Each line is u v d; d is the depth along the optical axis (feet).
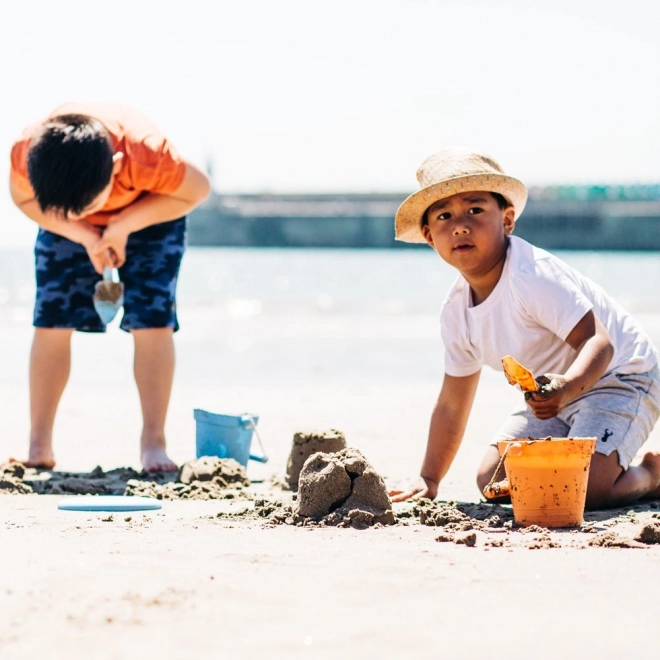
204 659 5.72
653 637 6.20
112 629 6.23
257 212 330.54
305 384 28.73
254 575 7.66
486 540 9.23
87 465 15.87
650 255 274.36
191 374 31.22
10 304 66.74
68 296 15.31
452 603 6.92
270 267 167.84
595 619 6.57
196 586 7.25
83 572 7.70
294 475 13.35
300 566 8.01
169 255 15.40
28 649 5.87
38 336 15.44
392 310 61.67
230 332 46.19
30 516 10.73
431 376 31.04
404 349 39.14
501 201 11.94
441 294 90.22
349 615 6.58
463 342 12.54
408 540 9.27
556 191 317.42
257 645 5.96
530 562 8.24
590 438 10.17
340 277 128.36
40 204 13.80
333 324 51.11
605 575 7.79
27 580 7.42
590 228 285.02
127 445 18.10
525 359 12.06
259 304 66.49
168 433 19.63
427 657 5.79
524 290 11.60
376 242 321.93
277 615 6.56
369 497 10.41
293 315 57.52
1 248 370.94
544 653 5.88
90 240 14.49
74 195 13.56
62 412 22.47
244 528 9.93
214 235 332.39
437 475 12.62
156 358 15.25
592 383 10.70
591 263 196.75
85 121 13.89
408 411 22.75
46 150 13.60
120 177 14.43
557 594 7.21
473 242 11.64
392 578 7.61
